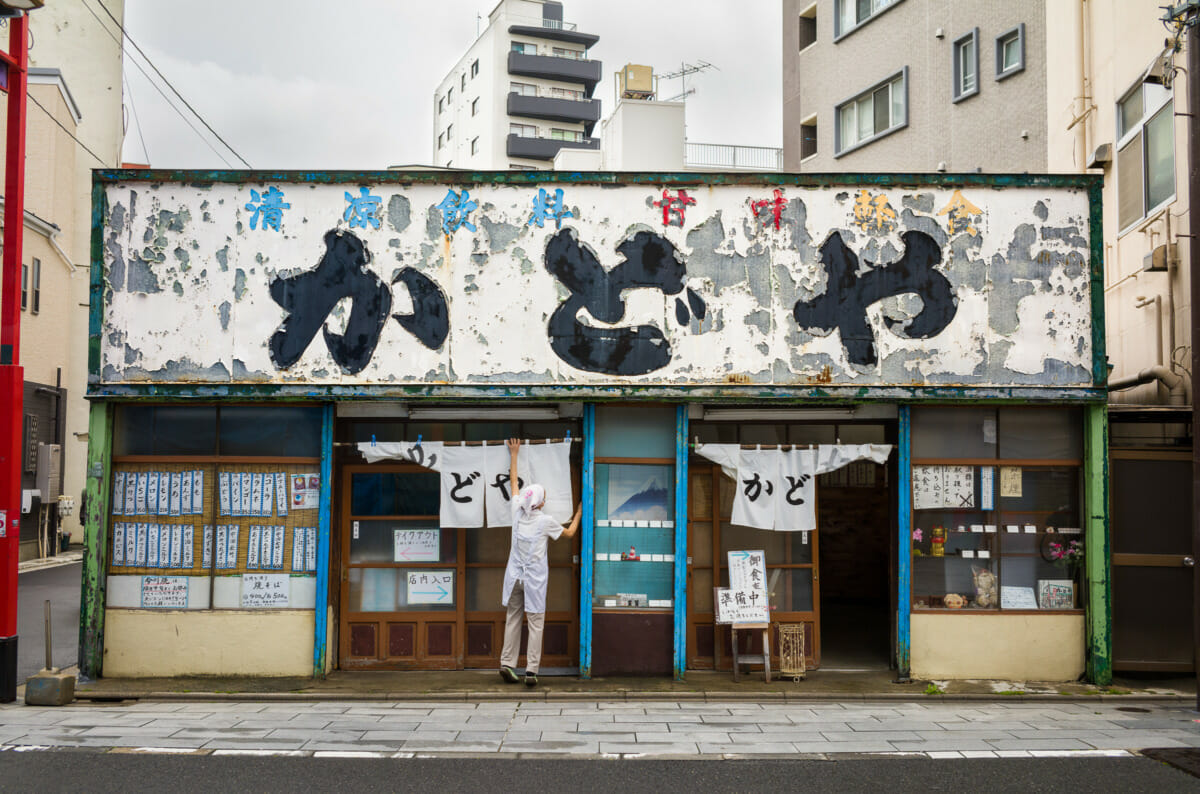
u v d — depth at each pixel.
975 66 20.17
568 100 63.50
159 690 9.51
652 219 10.23
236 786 6.38
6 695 9.11
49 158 24.02
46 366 23.55
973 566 10.27
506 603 9.97
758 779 6.62
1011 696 9.38
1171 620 10.23
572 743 7.58
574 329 10.14
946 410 10.38
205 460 10.23
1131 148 12.22
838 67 24.34
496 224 10.21
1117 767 6.88
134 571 10.16
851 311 10.17
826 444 10.55
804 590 10.63
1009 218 10.24
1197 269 9.03
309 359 10.09
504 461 10.21
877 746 7.52
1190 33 9.15
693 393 10.04
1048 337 10.16
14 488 9.24
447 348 10.10
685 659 10.16
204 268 10.15
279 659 10.06
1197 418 8.96
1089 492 10.15
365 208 10.20
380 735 7.80
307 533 10.20
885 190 10.27
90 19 28.05
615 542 10.27
